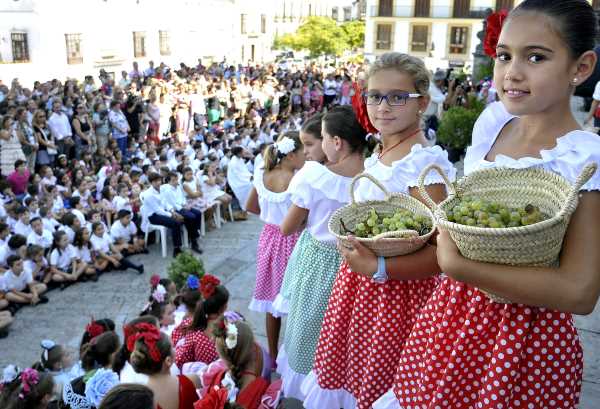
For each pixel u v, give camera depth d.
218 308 3.66
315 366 2.48
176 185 8.30
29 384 3.46
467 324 1.50
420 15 36.81
